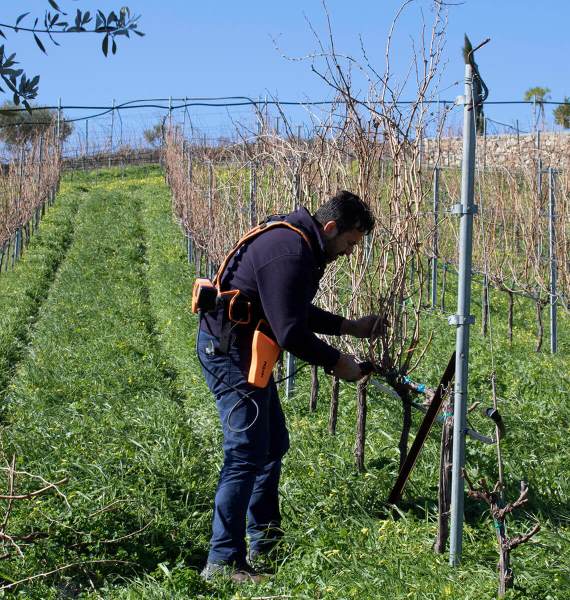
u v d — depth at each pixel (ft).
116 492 17.30
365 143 18.43
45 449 20.67
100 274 56.13
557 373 31.07
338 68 17.65
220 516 14.33
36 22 9.30
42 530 15.23
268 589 13.42
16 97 9.54
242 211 35.50
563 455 20.92
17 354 35.99
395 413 23.82
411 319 38.78
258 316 14.12
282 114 24.94
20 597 13.42
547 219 42.75
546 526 15.97
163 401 26.55
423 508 16.87
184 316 40.68
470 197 13.75
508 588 12.70
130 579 14.30
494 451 20.30
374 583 13.24
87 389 28.40
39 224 81.97
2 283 54.95
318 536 15.46
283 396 27.07
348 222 14.29
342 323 16.11
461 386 13.99
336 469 18.75
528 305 50.21
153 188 103.40
